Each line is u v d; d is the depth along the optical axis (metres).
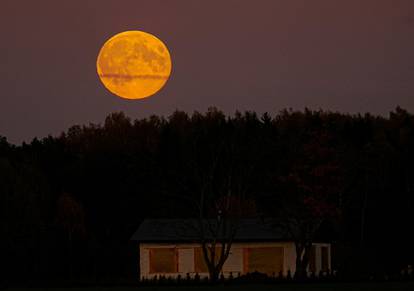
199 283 195.50
